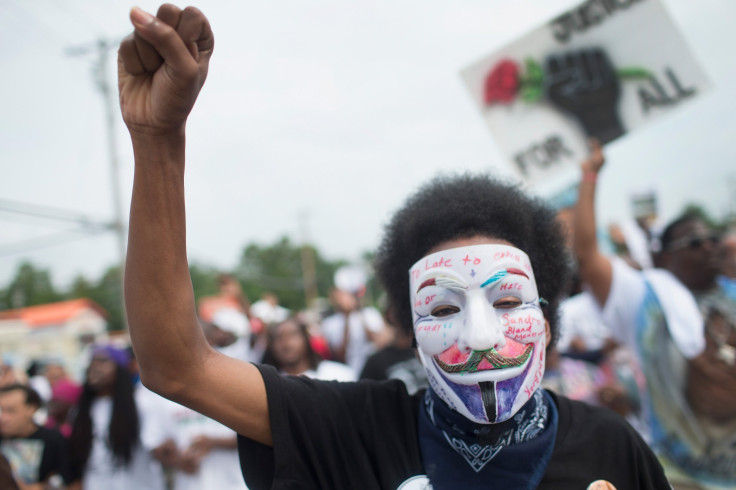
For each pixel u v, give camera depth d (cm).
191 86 107
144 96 113
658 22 305
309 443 139
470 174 177
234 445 364
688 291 292
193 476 357
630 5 310
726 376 275
